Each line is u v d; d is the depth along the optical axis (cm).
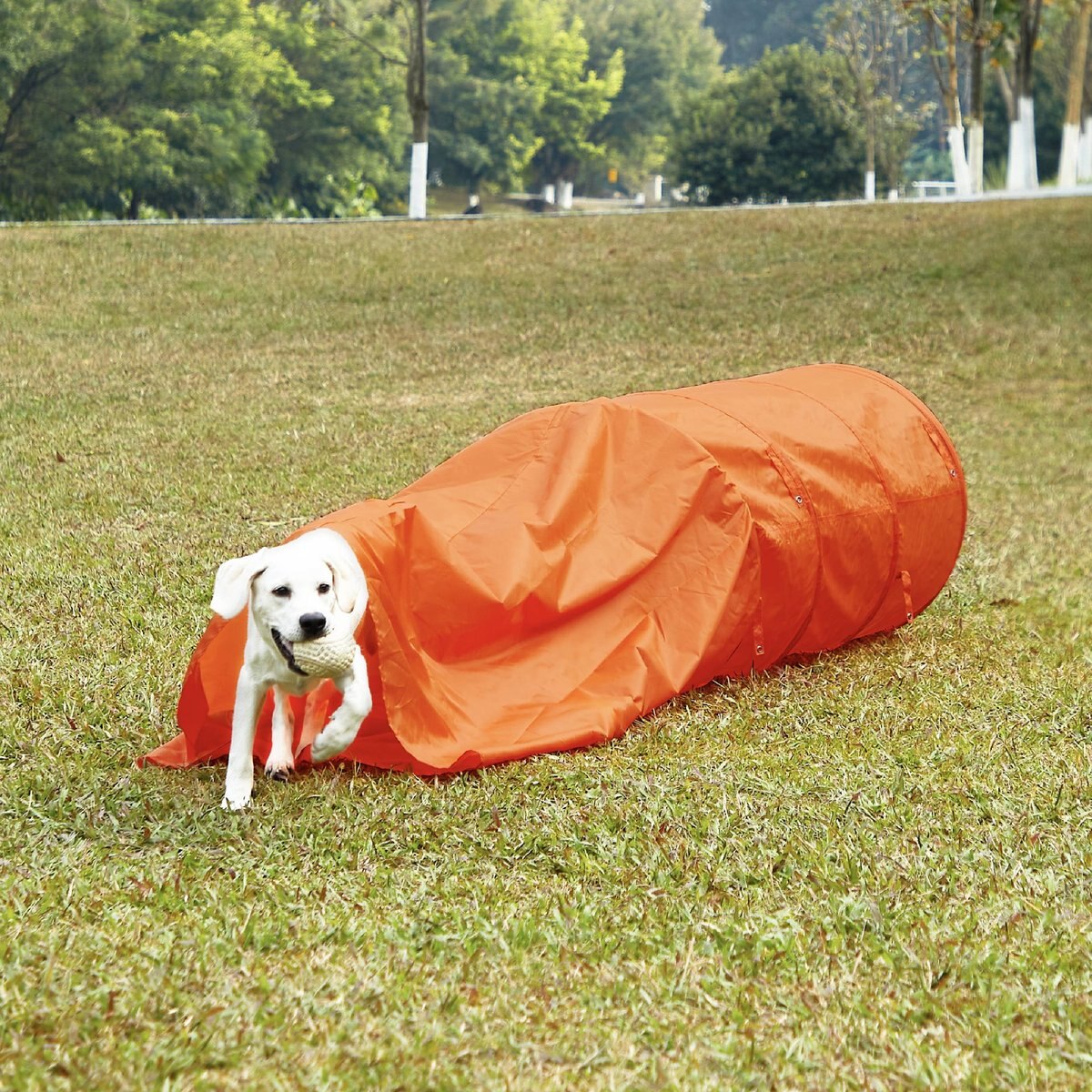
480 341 1673
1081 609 842
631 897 445
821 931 422
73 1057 343
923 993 390
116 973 382
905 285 1969
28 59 4738
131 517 945
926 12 3167
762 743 588
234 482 1045
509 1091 339
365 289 1942
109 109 5288
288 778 526
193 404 1344
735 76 8506
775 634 665
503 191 8500
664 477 653
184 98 5488
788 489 663
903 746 586
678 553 644
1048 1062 360
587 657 616
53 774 527
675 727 597
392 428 1249
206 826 484
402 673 539
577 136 8800
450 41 7944
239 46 5644
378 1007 374
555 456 661
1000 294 1927
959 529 761
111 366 1508
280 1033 358
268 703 562
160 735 573
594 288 1958
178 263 2048
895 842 486
